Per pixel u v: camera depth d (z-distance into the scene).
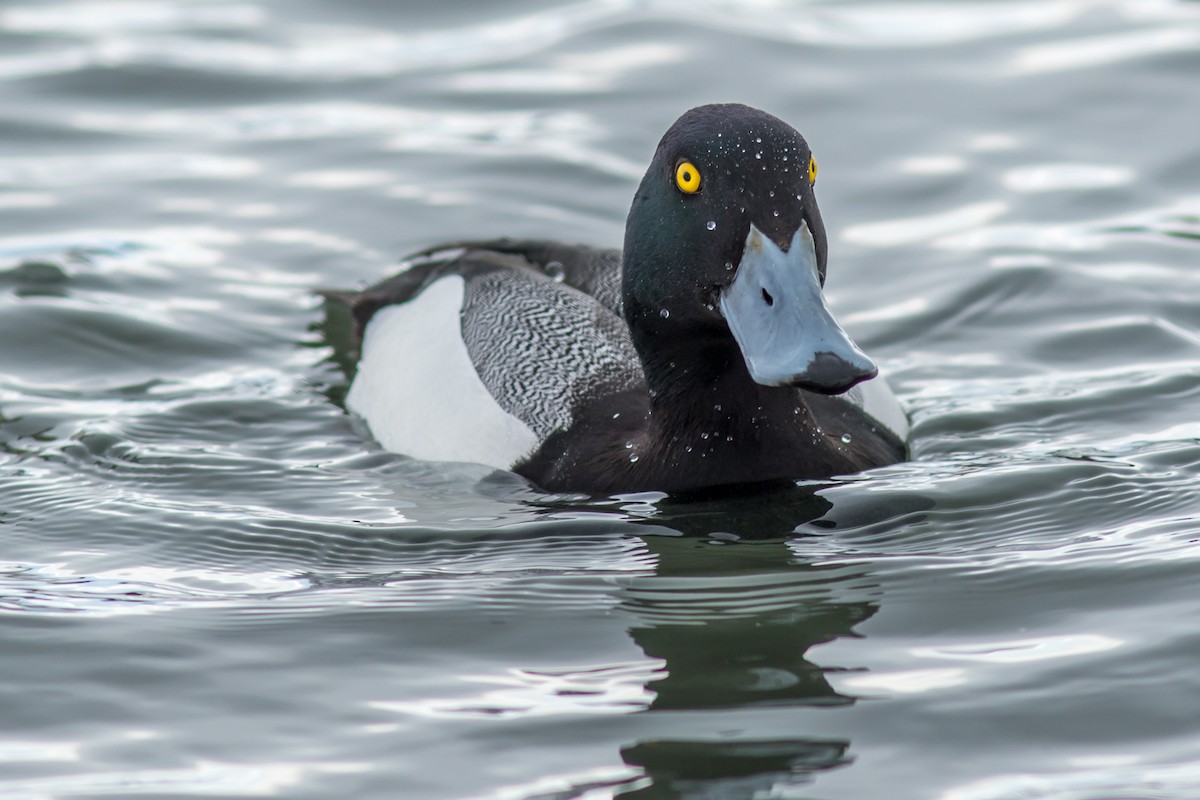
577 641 7.37
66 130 16.11
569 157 15.45
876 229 14.12
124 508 9.38
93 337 12.34
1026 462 9.59
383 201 14.83
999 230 13.88
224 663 7.22
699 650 7.21
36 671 7.14
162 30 18.41
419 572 8.39
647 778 6.06
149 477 9.95
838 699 6.66
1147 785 5.91
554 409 10.19
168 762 6.33
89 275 13.30
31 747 6.46
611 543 8.69
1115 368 11.38
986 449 9.98
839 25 18.25
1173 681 6.65
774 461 9.33
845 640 7.27
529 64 17.41
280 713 6.71
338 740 6.46
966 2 18.86
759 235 8.50
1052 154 15.18
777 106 16.20
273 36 18.27
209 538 8.93
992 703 6.56
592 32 18.09
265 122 16.39
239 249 14.02
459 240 14.17
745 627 7.46
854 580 8.00
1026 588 7.75
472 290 11.62
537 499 9.51
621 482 9.47
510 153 15.59
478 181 15.15
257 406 11.34
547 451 9.92
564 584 8.09
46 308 12.66
